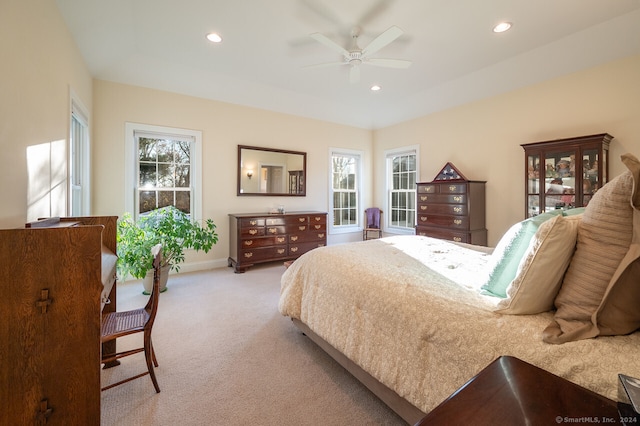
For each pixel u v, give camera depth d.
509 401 0.61
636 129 2.90
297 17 2.68
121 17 2.63
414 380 1.21
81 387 1.14
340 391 1.66
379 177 6.04
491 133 4.09
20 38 1.56
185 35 3.00
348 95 4.77
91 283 1.15
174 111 4.02
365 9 2.56
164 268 3.29
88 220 1.90
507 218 3.93
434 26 2.80
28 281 1.08
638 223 0.86
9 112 1.44
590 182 3.04
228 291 3.36
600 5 2.49
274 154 4.91
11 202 1.46
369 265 1.78
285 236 4.52
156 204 3.98
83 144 3.16
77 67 2.74
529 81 3.62
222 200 4.44
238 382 1.73
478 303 1.20
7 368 1.06
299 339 2.26
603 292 0.91
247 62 3.62
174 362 1.93
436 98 4.61
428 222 4.48
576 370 0.82
